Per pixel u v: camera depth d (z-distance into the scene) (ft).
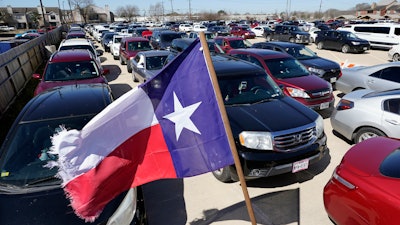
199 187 15.15
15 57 38.14
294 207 13.34
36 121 11.90
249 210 8.23
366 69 26.07
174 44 46.98
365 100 17.75
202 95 8.45
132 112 8.47
